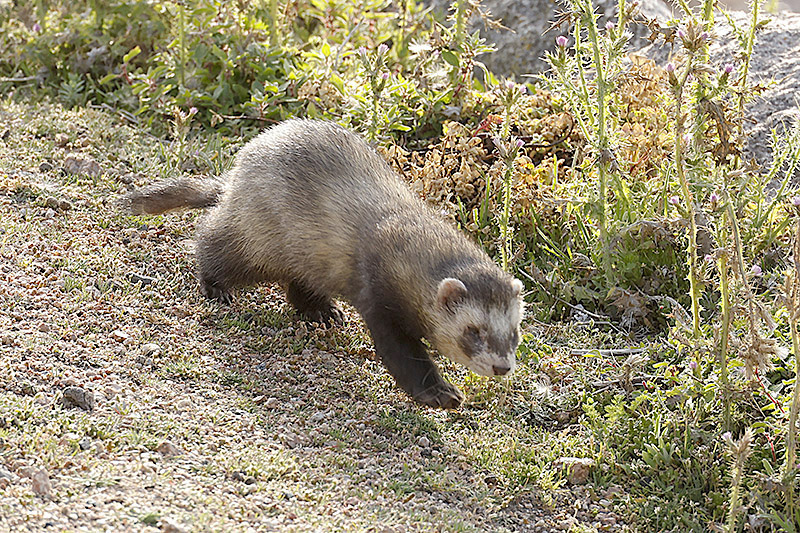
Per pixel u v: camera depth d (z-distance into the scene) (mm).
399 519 8102
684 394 9617
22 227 11891
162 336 10414
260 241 11109
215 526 7297
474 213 12555
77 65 16516
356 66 15531
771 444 9164
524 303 11102
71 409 8711
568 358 10844
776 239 11797
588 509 8961
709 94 9766
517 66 17516
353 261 10344
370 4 16719
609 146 11578
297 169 10836
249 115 15164
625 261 11680
